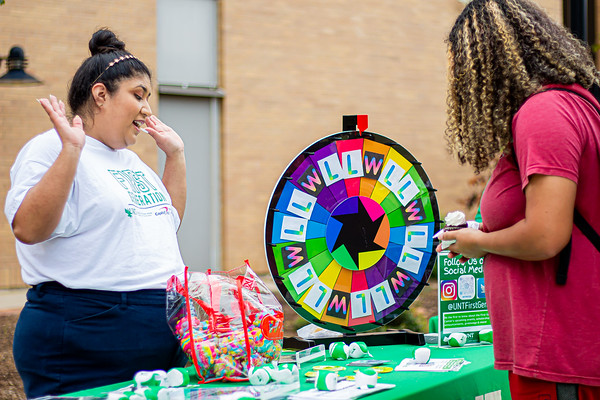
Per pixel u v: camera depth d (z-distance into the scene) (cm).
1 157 882
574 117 155
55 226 179
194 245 1023
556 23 172
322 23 1118
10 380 514
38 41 899
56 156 189
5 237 885
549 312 157
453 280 236
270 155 1079
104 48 207
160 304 198
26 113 895
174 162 232
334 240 224
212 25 1037
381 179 229
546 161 151
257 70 1065
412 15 1203
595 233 156
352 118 227
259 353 184
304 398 161
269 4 1070
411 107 1210
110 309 190
